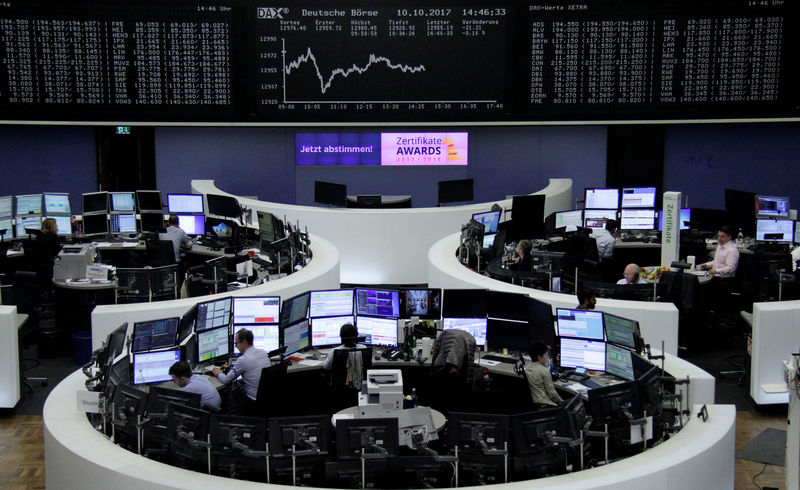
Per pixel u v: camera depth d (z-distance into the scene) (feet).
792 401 20.95
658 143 49.39
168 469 17.63
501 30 39.11
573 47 39.04
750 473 23.11
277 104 39.68
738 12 38.37
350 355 24.27
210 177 52.13
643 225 42.24
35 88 38.63
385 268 41.98
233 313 26.35
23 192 50.47
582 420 18.53
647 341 26.48
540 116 39.75
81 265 32.99
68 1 38.01
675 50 38.75
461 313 26.61
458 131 51.01
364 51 39.37
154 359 23.67
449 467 18.25
